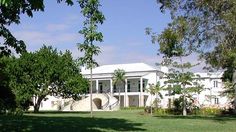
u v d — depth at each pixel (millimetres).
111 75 107125
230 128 24938
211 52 34406
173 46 34656
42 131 21047
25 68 59344
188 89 49188
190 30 32406
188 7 32312
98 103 88500
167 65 49156
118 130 22594
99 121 31547
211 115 46781
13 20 18078
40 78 60844
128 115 47562
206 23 31641
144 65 108875
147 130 23016
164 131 22547
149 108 55781
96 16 21266
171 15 33031
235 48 30859
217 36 31172
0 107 25625
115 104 88125
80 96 68438
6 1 10711
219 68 35750
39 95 61125
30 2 13906
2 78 23734
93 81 109750
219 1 30047
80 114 51406
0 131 20672
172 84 50938
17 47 18906
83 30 22094
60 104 91000
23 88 58375
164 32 34125
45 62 61094
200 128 24859
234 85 42125
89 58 24766
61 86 63250
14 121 28609
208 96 86188
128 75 106750
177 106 52094
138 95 106062
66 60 63031
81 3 20859
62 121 30312
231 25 29625
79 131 21391
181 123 29688
